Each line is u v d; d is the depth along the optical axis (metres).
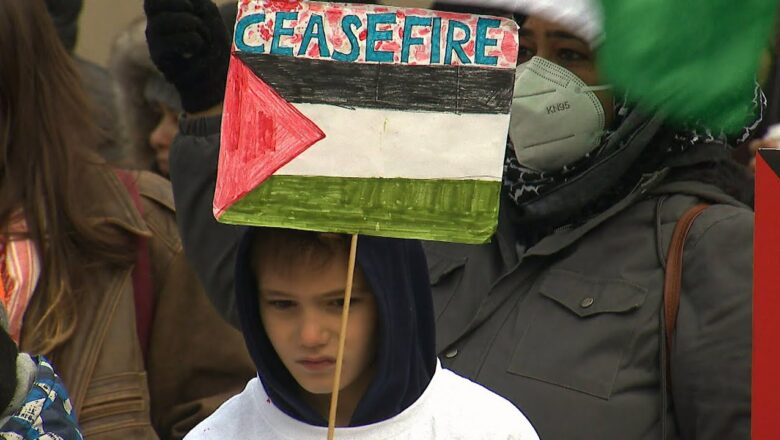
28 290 6.79
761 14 6.12
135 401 6.96
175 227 7.92
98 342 6.92
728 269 6.28
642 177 6.73
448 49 5.05
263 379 5.55
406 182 5.05
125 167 9.30
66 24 9.62
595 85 6.81
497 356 6.65
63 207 6.97
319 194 5.06
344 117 5.06
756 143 12.24
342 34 5.06
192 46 7.19
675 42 6.21
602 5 6.25
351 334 5.34
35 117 7.00
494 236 7.12
